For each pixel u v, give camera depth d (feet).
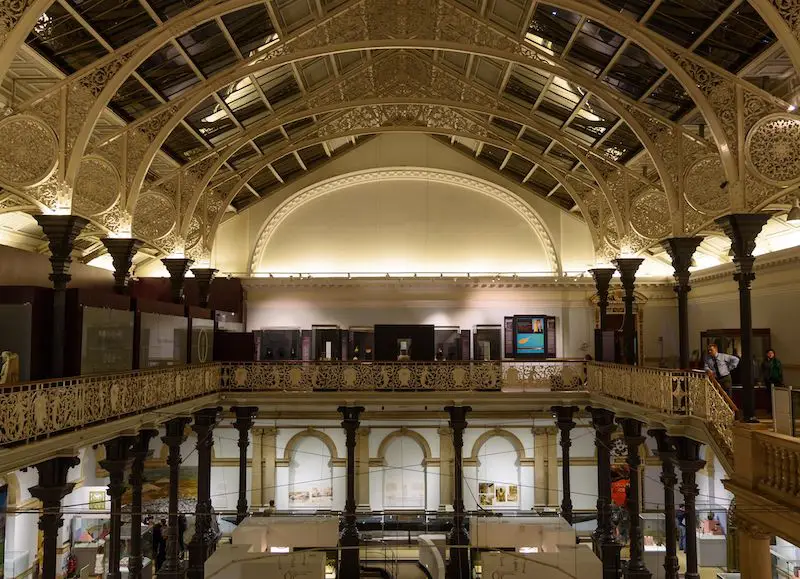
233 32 47.26
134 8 39.01
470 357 80.79
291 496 82.17
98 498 73.41
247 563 43.86
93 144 46.70
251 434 82.79
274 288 83.05
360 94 63.26
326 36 49.29
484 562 43.98
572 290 83.56
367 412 82.79
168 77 48.78
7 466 30.91
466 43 49.34
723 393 41.04
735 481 32.99
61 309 40.52
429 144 83.61
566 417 66.28
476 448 83.20
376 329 67.97
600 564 43.55
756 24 36.63
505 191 83.71
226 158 62.13
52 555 36.11
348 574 60.34
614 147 60.85
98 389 39.68
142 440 50.85
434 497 82.33
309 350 80.74
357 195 84.58
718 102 40.83
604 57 48.06
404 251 83.82
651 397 49.26
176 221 62.49
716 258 70.79
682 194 49.49
